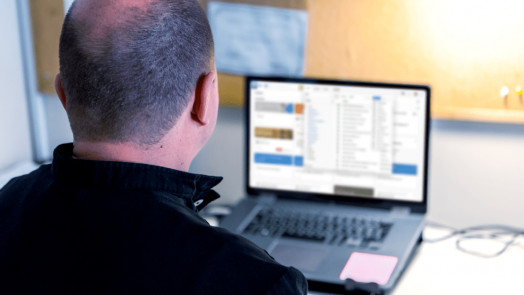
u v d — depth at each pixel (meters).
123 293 0.54
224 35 1.50
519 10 1.29
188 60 0.62
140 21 0.59
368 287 1.07
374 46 1.40
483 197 1.42
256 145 1.40
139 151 0.61
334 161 1.36
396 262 1.15
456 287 1.13
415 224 1.28
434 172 1.45
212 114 0.69
